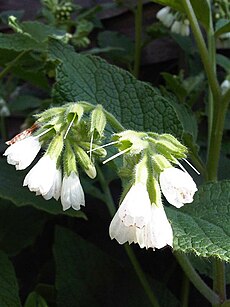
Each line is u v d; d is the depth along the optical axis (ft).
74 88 0.51
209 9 0.57
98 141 0.42
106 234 0.74
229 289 0.66
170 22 0.81
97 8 0.94
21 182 0.55
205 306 0.65
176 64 1.00
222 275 0.49
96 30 1.04
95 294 0.60
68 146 0.40
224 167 0.71
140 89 0.52
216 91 0.53
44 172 0.38
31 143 0.39
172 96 0.68
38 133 0.40
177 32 0.80
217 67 0.94
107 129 0.50
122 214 0.34
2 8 1.11
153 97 0.51
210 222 0.41
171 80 0.78
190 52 0.89
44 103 0.78
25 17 1.10
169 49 0.99
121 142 0.38
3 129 0.97
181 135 0.50
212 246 0.36
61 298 0.59
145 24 1.00
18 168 0.39
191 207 0.43
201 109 0.86
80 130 0.41
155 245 0.34
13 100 0.95
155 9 0.99
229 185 0.44
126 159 0.39
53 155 0.39
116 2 0.94
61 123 0.40
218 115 0.53
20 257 0.76
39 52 0.69
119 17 1.04
